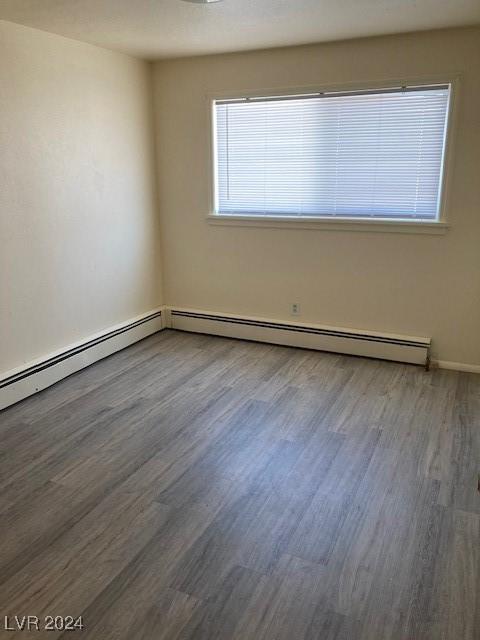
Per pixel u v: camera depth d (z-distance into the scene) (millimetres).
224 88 4285
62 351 3816
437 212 3846
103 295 4270
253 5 2889
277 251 4445
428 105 3691
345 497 2484
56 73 3545
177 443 2971
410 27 3420
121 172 4312
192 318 4938
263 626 1786
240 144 4402
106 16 3068
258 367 4094
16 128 3289
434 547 2152
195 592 1929
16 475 2654
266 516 2354
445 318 3982
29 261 3508
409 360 4121
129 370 4039
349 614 1834
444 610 1853
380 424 3184
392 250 4016
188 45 3865
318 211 4242
